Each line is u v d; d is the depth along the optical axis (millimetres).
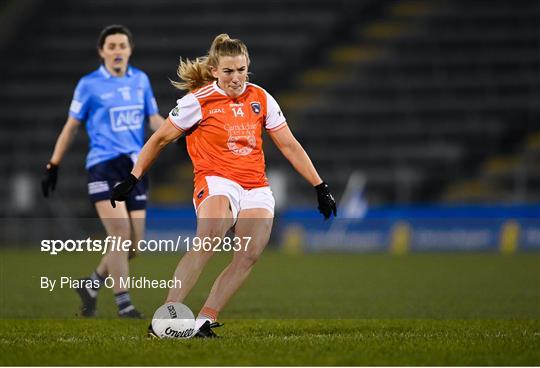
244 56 26422
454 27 126438
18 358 23547
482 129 114312
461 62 122562
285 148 27703
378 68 123375
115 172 35906
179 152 111375
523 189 102125
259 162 27172
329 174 108938
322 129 116188
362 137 114875
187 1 133625
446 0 129875
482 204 99438
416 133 114812
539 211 86375
